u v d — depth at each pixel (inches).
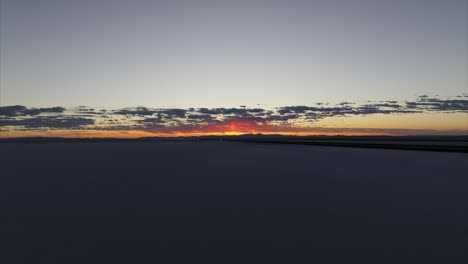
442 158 2191.2
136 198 885.8
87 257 453.4
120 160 2539.4
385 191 951.0
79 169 1776.6
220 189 1034.1
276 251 466.6
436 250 458.6
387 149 3732.8
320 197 880.9
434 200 805.2
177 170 1663.4
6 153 4200.3
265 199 860.6
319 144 6205.7
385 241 501.4
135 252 470.0
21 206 795.4
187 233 558.6
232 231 568.1
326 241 506.9
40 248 490.6
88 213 714.2
